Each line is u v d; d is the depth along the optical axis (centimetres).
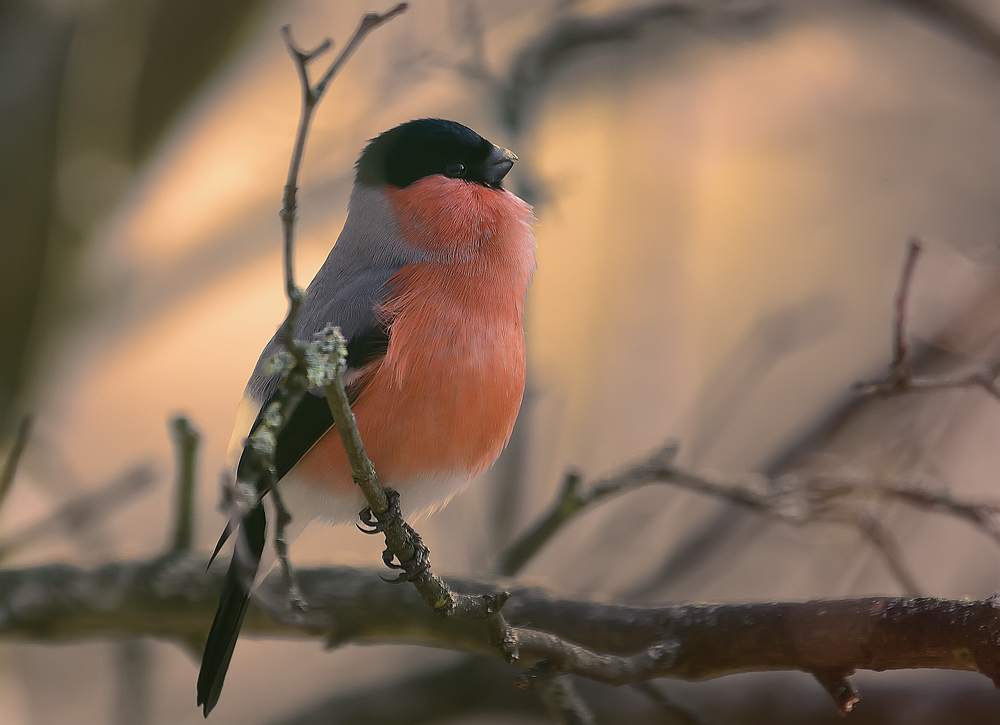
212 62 1266
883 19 1295
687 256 1273
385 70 1267
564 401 1245
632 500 1169
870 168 1411
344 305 751
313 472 730
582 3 1246
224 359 1716
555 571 1223
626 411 1215
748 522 1119
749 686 892
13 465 808
